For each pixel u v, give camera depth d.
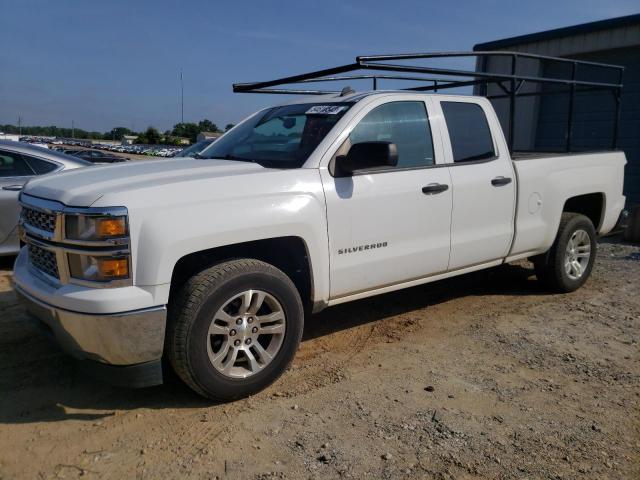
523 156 5.41
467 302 5.48
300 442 2.97
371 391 3.57
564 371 3.91
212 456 2.85
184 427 3.12
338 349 4.29
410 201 4.19
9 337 4.36
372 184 3.98
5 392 3.51
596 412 3.35
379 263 4.07
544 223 5.34
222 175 3.44
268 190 3.47
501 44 12.57
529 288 5.97
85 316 2.93
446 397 3.50
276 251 3.83
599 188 5.91
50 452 2.88
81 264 3.01
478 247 4.77
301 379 3.74
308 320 4.95
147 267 2.99
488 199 4.77
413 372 3.87
